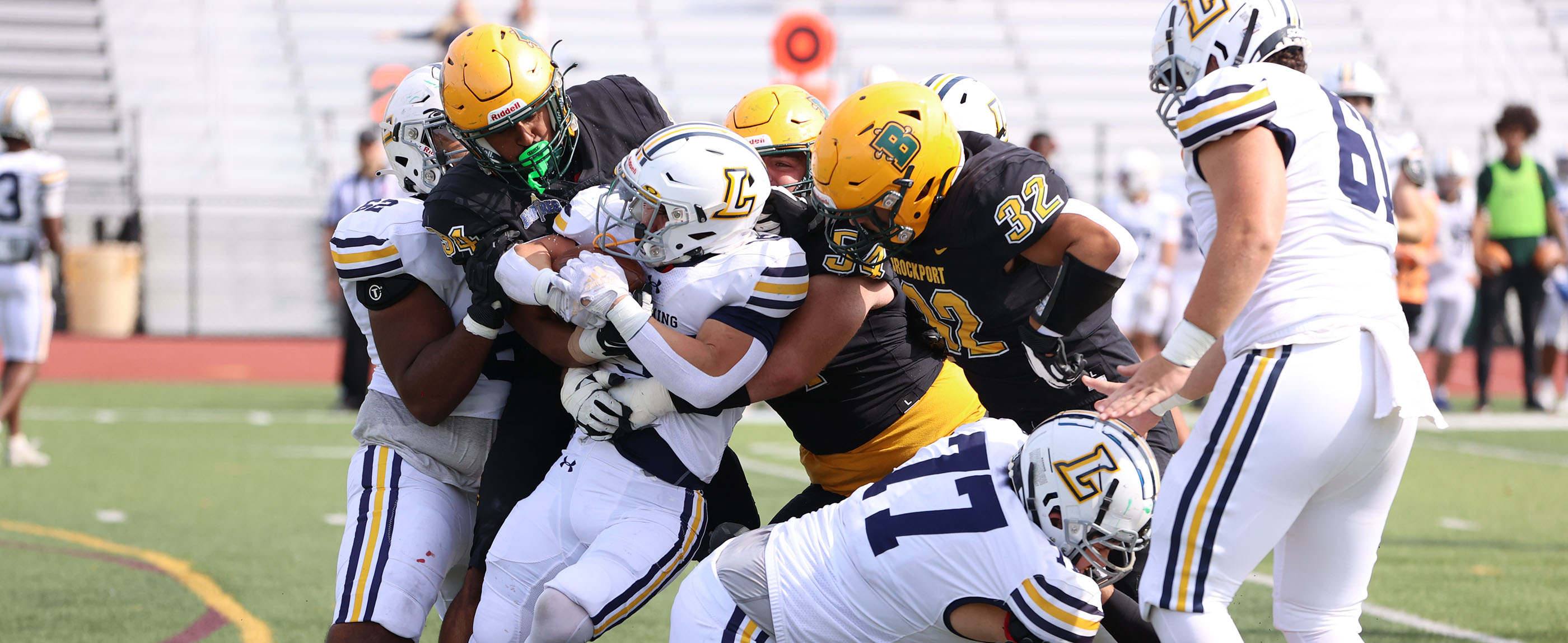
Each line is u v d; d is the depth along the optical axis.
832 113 9.87
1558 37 68.00
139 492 22.22
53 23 59.91
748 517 11.69
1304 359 8.95
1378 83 24.27
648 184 9.60
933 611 9.16
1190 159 9.34
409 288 10.52
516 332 10.80
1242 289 8.80
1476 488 24.52
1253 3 9.51
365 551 10.15
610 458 10.20
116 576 16.45
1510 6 68.81
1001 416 11.69
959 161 10.02
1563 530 20.55
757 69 64.62
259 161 56.97
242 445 27.75
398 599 9.98
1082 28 68.56
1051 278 10.47
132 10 60.88
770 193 10.24
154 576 16.45
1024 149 10.38
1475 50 67.12
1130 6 69.94
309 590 15.84
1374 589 16.50
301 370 43.47
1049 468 8.93
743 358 9.84
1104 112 64.62
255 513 20.56
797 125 11.10
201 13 61.38
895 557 9.15
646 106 12.12
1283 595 10.15
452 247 10.20
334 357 46.88
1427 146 60.34
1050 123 63.84
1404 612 15.24
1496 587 16.59
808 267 10.15
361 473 10.58
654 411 9.98
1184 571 9.12
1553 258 35.62
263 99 59.44
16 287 24.55
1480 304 36.41
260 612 14.84
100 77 59.06
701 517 10.45
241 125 58.19
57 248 25.27
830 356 10.23
